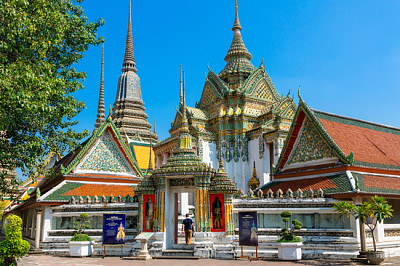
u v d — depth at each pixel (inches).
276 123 1701.5
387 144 1055.6
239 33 2244.1
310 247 765.3
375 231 789.2
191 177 844.0
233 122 1868.8
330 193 803.4
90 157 1133.1
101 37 933.8
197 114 1920.5
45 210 931.3
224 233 796.0
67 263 698.2
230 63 2134.6
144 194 859.4
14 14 605.6
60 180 1090.7
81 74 911.0
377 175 900.6
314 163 950.4
